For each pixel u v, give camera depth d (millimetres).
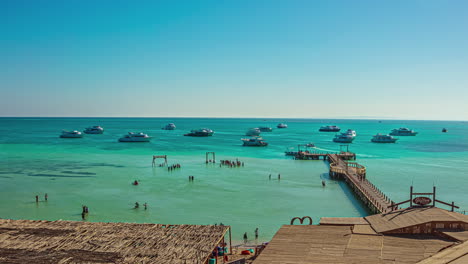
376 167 87312
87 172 76875
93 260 23281
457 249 20016
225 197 56031
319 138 195500
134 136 153750
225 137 190750
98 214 46719
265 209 49844
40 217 45375
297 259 24125
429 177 73812
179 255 24203
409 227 28609
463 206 51938
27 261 22969
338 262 23375
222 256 32250
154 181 67750
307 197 57375
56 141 151875
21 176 71562
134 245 25922
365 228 29969
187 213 47500
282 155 110938
